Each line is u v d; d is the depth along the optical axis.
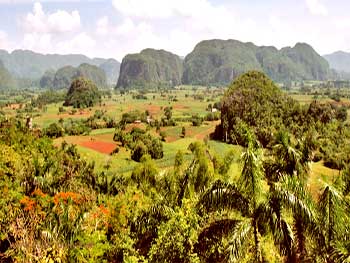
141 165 43.00
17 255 18.06
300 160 14.64
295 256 12.77
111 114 162.75
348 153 63.78
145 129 114.19
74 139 93.50
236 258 12.61
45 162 39.88
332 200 12.88
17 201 25.05
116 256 20.78
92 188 39.66
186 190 22.50
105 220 24.08
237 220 13.62
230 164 32.72
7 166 35.88
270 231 12.83
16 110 192.75
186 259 15.88
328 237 12.71
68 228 20.78
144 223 21.30
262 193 13.20
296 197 12.50
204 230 14.55
